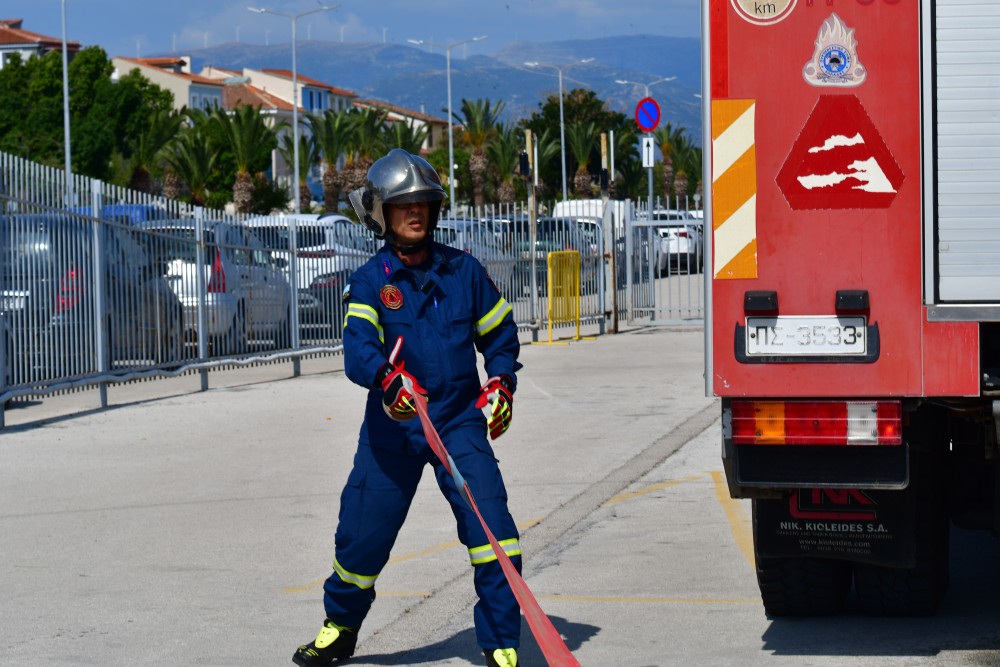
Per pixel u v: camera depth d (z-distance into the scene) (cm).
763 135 524
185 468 1142
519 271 2341
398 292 568
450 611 698
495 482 564
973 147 512
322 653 601
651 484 1045
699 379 1733
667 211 2827
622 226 2672
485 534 556
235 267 1784
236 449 1242
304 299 1945
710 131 527
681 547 829
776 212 525
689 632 647
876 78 516
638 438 1266
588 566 789
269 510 961
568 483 1053
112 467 1153
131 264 1571
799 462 534
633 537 861
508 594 556
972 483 617
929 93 513
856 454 530
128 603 719
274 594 734
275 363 2097
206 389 1745
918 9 513
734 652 612
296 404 1580
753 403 532
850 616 665
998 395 518
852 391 523
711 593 719
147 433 1353
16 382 1377
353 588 593
